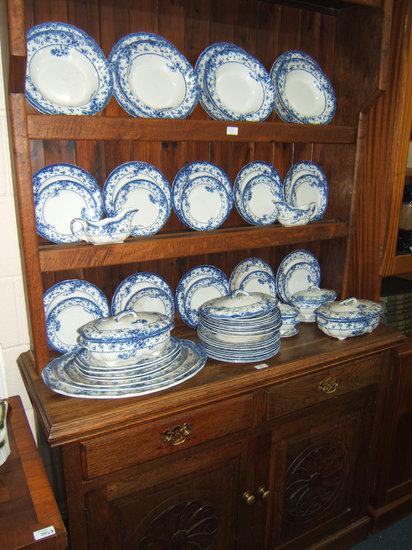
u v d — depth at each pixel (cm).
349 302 136
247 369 112
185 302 135
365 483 149
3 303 121
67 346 118
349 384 131
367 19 129
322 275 160
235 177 139
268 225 137
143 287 129
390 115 135
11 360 125
